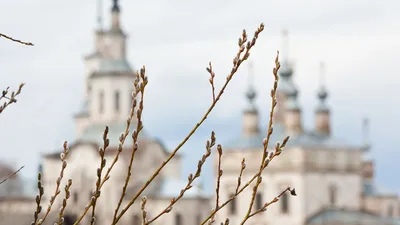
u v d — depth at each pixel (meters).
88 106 196.38
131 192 167.38
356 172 168.75
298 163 164.12
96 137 174.62
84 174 168.75
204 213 170.62
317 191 165.75
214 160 170.25
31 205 166.50
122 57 183.00
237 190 17.84
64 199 17.70
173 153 17.67
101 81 179.75
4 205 166.12
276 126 172.88
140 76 17.50
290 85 172.75
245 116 171.38
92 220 17.20
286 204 164.75
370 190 172.75
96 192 17.22
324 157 166.88
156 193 169.12
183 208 169.25
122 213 17.28
